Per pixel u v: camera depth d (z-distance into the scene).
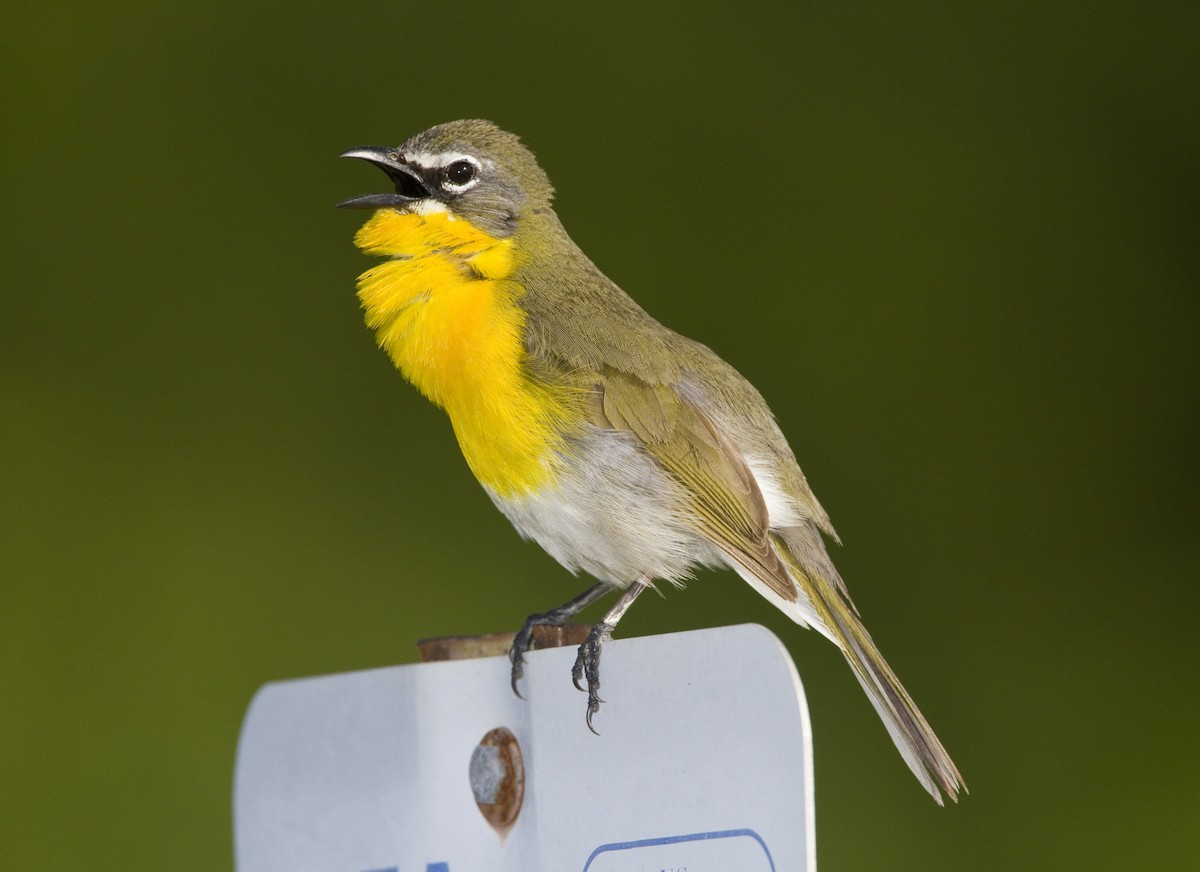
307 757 6.01
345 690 5.95
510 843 5.39
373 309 8.79
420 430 13.50
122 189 14.04
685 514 8.34
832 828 11.79
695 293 13.68
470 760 5.53
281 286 13.91
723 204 13.89
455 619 12.98
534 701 5.36
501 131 9.31
